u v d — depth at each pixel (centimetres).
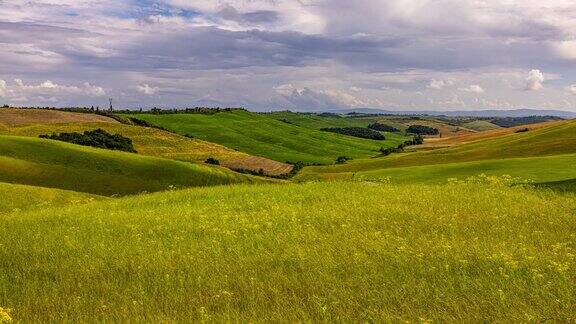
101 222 2138
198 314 1009
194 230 1911
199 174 8388
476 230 1773
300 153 16762
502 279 1158
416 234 1723
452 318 931
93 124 13650
